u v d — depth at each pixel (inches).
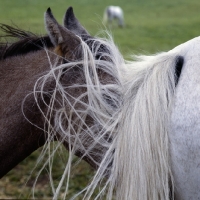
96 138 164.1
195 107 145.5
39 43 188.9
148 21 1811.0
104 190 166.4
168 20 1797.5
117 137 161.2
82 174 419.8
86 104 163.6
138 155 153.8
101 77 169.0
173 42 1187.3
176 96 150.9
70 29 182.7
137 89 163.2
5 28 197.2
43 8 2087.8
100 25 259.8
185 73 152.6
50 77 174.4
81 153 172.9
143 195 153.3
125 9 2293.3
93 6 2357.3
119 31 1519.4
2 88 185.0
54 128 174.1
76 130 168.4
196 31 1419.8
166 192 152.3
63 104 169.2
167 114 152.3
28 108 178.7
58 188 165.5
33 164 458.6
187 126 145.9
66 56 169.2
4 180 434.9
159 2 2496.3
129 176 155.7
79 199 380.8
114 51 172.1
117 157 158.7
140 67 168.7
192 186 150.2
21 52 190.5
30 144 185.3
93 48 171.0
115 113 163.2
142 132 154.6
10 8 2027.6
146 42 1181.7
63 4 2338.8
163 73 158.7
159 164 152.3
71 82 170.6
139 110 156.8
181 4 2375.7
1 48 192.2
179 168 150.6
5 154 184.7
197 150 144.7
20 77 183.5
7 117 181.6
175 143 149.5
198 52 154.6
